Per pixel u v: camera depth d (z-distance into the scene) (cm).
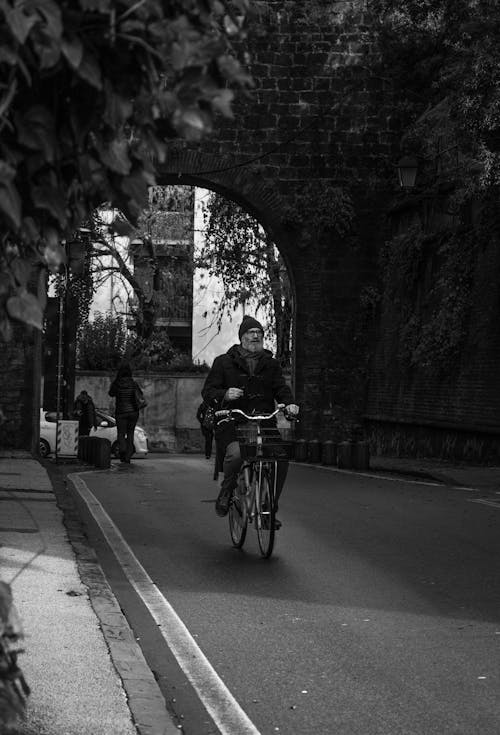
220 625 714
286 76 2944
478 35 1941
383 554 1024
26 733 442
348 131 2947
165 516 1346
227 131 2934
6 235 284
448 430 2453
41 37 251
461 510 1396
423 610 766
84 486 1788
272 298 3966
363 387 2981
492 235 2219
